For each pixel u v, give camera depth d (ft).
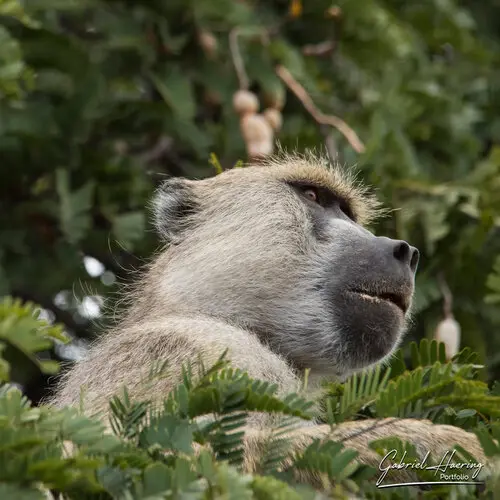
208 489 17.07
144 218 46.01
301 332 32.17
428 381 22.90
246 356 28.50
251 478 17.01
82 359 33.47
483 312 43.57
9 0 37.22
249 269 32.65
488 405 21.63
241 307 32.42
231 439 19.34
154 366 25.31
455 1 57.36
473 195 42.96
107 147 48.19
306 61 51.31
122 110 47.21
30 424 18.38
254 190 34.55
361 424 23.22
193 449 19.24
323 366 32.35
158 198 36.86
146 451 18.86
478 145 50.75
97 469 17.46
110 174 46.06
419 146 50.55
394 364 30.60
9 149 45.42
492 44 59.21
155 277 34.68
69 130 45.42
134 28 47.29
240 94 45.75
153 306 33.37
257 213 33.86
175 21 48.16
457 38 54.70
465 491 20.42
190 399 19.80
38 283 45.16
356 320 31.94
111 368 28.91
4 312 18.29
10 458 16.62
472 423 24.67
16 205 45.73
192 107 45.85
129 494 16.75
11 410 18.38
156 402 24.06
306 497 18.19
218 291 32.60
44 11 45.85
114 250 46.14
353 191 36.60
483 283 43.39
